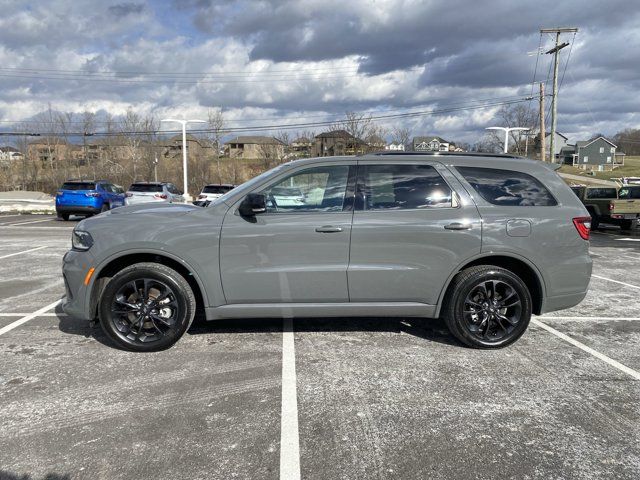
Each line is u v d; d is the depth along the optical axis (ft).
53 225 55.06
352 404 10.67
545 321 17.26
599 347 14.43
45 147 159.63
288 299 13.51
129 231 13.12
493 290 13.75
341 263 13.33
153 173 147.95
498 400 10.92
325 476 8.14
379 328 15.88
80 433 9.40
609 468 8.41
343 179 13.69
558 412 10.39
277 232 13.17
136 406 10.48
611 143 285.84
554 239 13.70
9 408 10.34
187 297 13.38
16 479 7.98
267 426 9.71
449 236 13.38
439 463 8.54
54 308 18.12
